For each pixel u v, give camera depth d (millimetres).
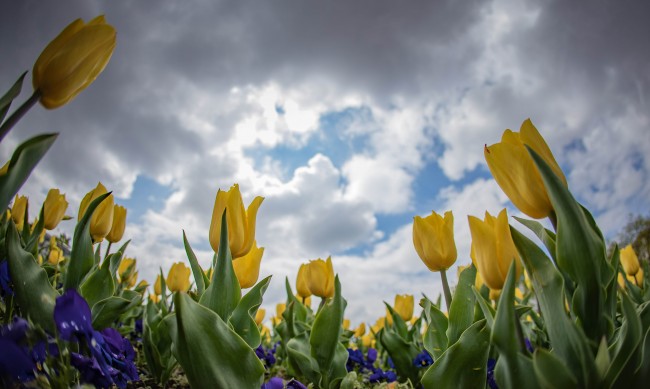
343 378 433
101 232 368
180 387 466
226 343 230
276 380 321
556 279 208
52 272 380
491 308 267
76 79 218
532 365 199
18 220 425
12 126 203
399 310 694
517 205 230
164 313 525
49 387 184
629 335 190
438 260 348
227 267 287
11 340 178
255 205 331
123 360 279
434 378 279
